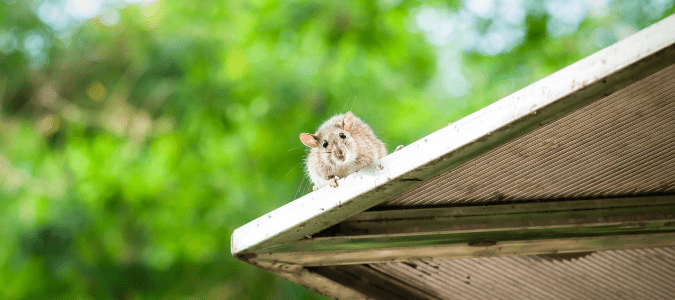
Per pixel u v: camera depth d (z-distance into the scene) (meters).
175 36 10.77
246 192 11.12
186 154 11.80
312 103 10.82
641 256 3.33
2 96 11.92
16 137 12.15
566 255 3.28
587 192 2.84
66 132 12.15
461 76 13.55
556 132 2.37
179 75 11.12
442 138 2.24
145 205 11.67
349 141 4.84
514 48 9.96
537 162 2.53
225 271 11.21
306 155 5.73
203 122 11.14
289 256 2.83
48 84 12.18
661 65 1.98
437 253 2.88
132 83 11.89
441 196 2.70
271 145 11.30
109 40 11.60
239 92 11.05
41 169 11.55
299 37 10.51
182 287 11.38
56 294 10.66
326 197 2.46
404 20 11.27
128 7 11.51
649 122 2.38
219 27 11.39
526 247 2.88
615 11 10.09
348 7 10.10
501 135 2.17
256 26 10.63
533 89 2.13
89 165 11.59
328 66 10.52
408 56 11.61
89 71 12.16
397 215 2.71
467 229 2.69
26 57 11.71
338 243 2.71
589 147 2.49
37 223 10.21
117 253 10.98
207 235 11.83
